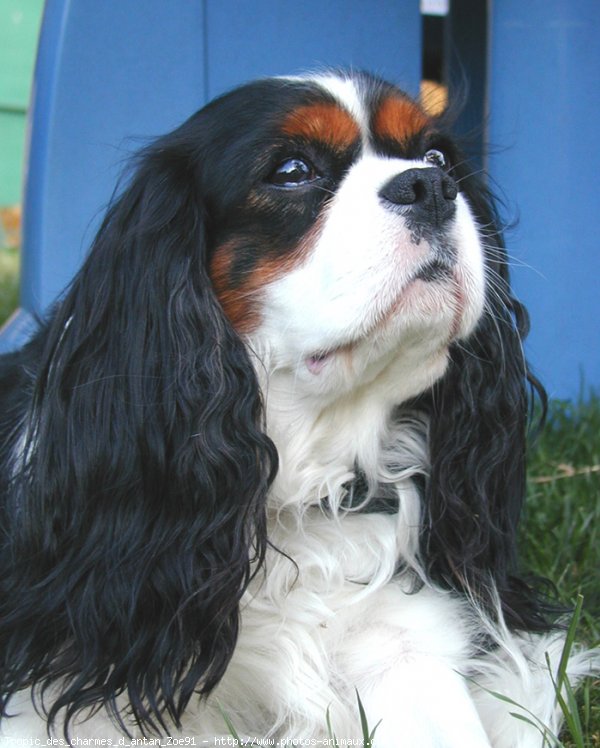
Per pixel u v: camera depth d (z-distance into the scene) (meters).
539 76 1.03
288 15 1.01
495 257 0.76
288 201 0.68
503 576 0.75
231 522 0.68
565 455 0.96
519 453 0.76
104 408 0.69
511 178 1.04
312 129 0.68
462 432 0.74
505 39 1.02
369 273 0.65
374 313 0.66
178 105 1.00
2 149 2.45
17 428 0.75
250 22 1.01
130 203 0.71
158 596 0.68
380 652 0.70
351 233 0.66
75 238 0.99
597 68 1.03
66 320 0.71
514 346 0.76
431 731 0.66
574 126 1.04
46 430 0.69
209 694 0.68
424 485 0.74
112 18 0.98
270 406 0.70
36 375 0.73
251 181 0.68
